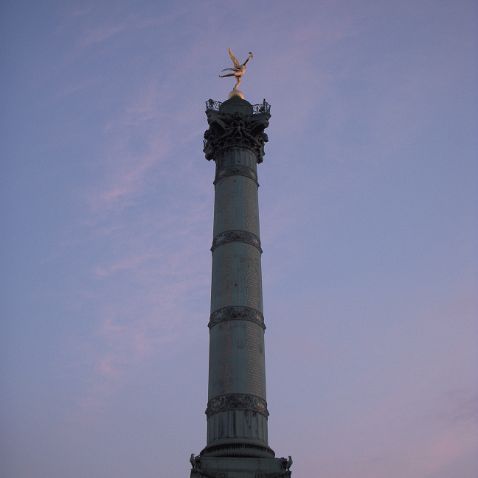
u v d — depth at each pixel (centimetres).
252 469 4406
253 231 5347
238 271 5109
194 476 4312
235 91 6059
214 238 5359
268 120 5809
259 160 5869
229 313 4947
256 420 4609
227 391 4678
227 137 5688
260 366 4844
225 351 4825
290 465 4438
